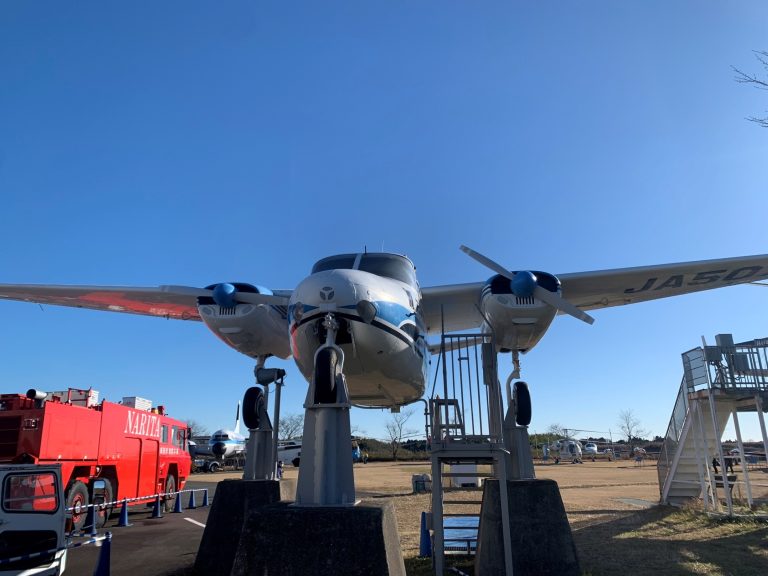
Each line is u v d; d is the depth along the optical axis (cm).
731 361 1250
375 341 679
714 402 1256
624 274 909
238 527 763
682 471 1452
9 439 1137
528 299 774
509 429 805
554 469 3809
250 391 865
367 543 477
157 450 1664
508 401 835
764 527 1093
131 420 1509
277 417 823
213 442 4322
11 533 662
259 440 837
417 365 789
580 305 1060
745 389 1233
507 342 825
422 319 845
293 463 4316
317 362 568
